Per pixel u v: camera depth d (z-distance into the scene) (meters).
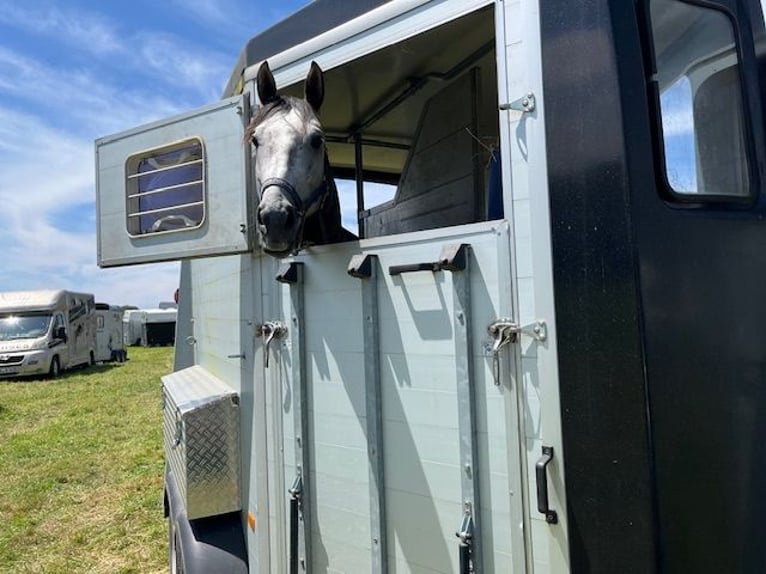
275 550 2.22
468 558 1.61
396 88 3.34
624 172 1.37
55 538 5.07
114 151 2.79
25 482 6.60
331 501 2.00
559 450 1.44
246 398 2.50
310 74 2.11
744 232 1.52
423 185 3.71
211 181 2.35
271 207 1.89
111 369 20.67
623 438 1.35
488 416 1.60
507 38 1.58
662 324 1.37
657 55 1.47
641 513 1.33
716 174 1.53
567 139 1.45
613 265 1.37
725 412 1.44
